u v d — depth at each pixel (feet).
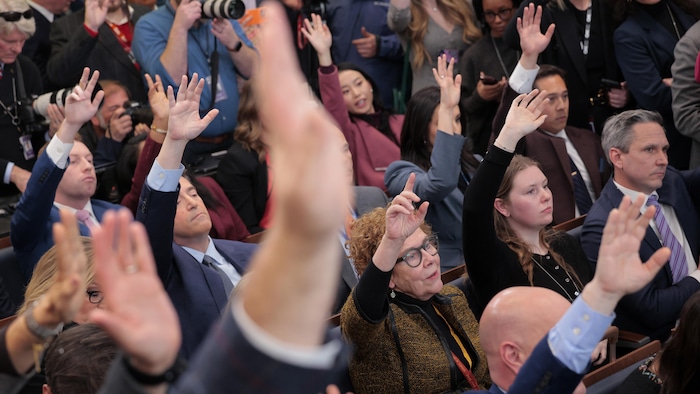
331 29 21.49
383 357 10.40
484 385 11.14
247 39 18.48
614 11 18.67
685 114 17.43
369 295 9.45
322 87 17.65
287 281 2.00
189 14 17.60
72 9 21.34
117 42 18.95
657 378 9.34
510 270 12.03
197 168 17.15
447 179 14.52
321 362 2.12
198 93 10.59
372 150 17.76
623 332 12.99
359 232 11.14
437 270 10.86
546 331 7.38
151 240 10.68
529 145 16.21
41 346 3.92
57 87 18.35
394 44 21.13
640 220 5.00
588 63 18.90
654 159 14.21
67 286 3.39
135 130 17.24
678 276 14.25
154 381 2.53
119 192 16.11
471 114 19.29
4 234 14.61
